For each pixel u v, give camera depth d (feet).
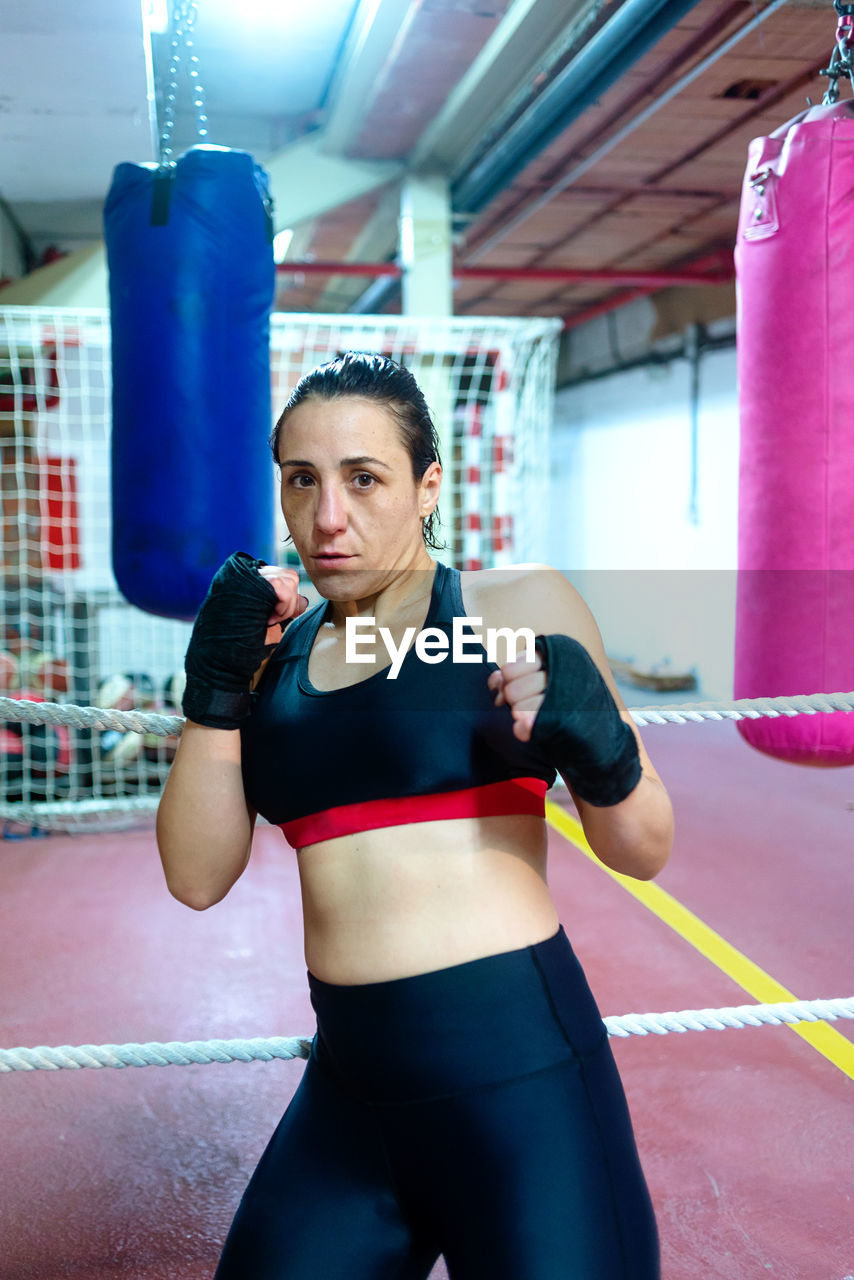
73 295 15.52
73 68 11.12
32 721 4.00
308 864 3.06
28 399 16.79
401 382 2.95
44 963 9.99
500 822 2.98
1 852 13.76
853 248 4.85
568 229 20.98
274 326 14.55
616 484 30.07
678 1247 5.72
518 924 2.91
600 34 11.04
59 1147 6.93
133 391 6.64
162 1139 7.04
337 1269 2.94
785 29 11.69
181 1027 8.58
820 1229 5.87
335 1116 3.11
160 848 3.28
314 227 22.41
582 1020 2.93
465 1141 2.79
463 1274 2.81
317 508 2.90
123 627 18.15
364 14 13.43
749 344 5.25
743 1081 7.56
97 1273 5.60
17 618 17.06
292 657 3.20
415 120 16.38
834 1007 4.68
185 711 3.13
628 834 2.84
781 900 11.37
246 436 6.77
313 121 19.25
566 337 33.27
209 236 6.54
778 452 5.07
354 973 2.92
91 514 16.81
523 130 14.29
